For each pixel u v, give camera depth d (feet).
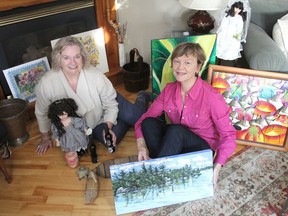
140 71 7.79
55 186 5.50
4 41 6.48
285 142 6.10
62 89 5.63
